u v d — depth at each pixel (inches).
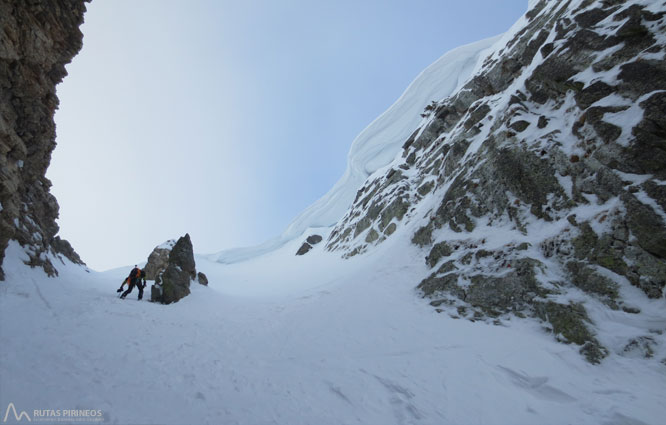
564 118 478.9
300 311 500.4
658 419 201.0
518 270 395.2
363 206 1318.9
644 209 323.0
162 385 217.9
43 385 188.7
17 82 416.5
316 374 275.1
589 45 475.8
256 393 228.5
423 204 823.1
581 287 343.0
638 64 386.0
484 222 522.3
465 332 362.6
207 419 184.9
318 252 1456.7
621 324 292.7
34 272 410.6
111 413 174.2
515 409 228.7
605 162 380.5
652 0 424.5
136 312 401.4
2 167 369.4
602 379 255.0
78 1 498.6
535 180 469.4
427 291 485.7
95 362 235.5
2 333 244.8
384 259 697.0
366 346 346.6
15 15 394.3
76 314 339.6
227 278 1138.7
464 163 679.7
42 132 504.7
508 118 585.9
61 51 506.0
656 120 339.9
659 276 298.0
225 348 320.2
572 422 210.2
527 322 348.2
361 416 214.1
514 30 987.9
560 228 400.8
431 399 239.6
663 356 253.3
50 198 601.3
